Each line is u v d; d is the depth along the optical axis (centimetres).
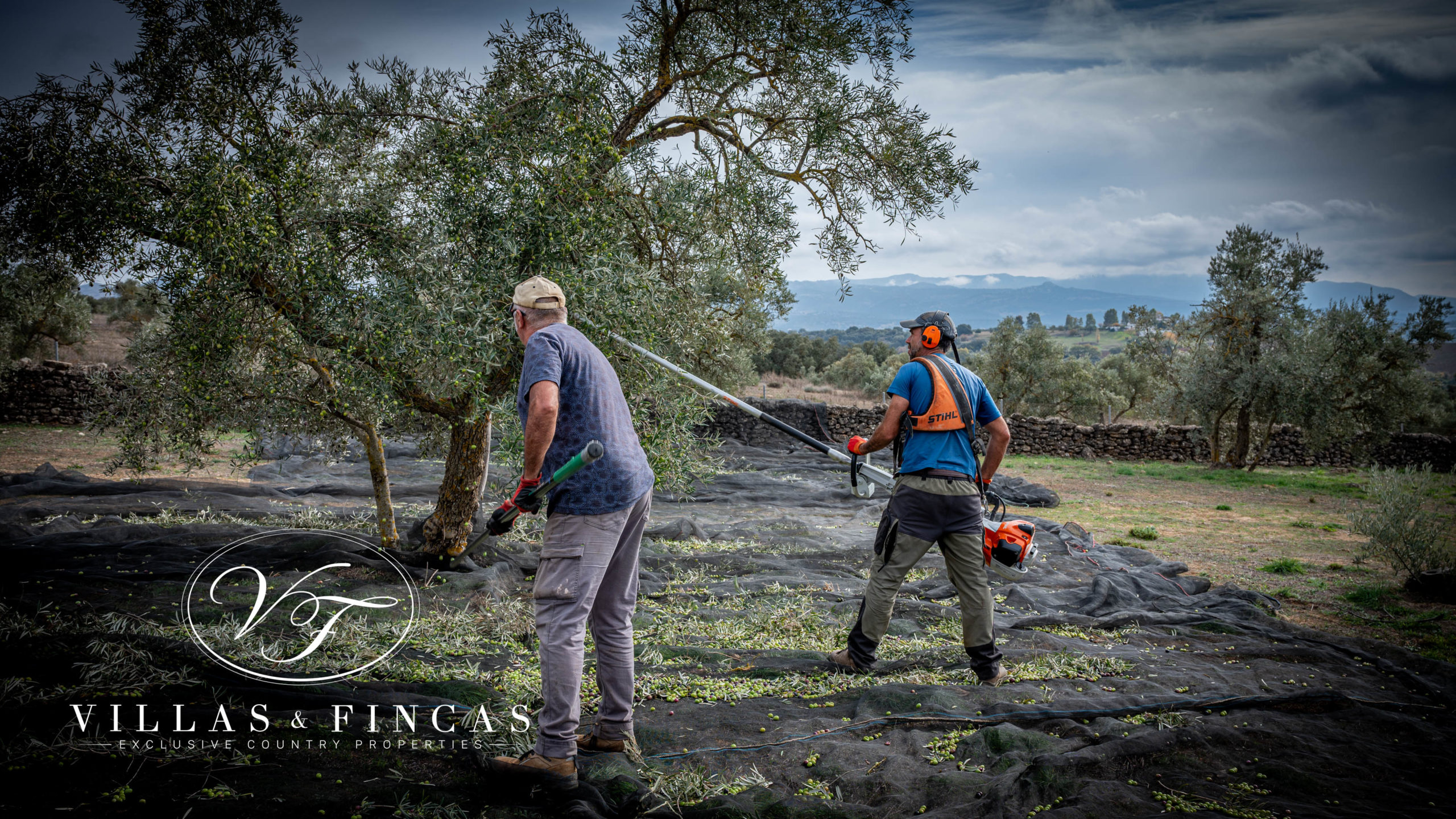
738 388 1270
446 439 670
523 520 762
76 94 451
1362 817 264
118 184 434
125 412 552
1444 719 380
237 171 446
